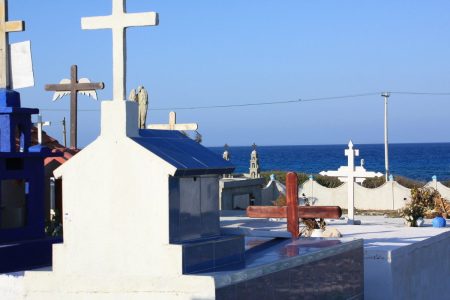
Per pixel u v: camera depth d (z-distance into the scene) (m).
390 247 13.62
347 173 18.98
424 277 14.48
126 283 9.36
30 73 12.12
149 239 9.58
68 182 10.02
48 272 9.84
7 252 11.46
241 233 10.84
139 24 10.04
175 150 10.11
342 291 11.43
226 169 10.33
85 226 9.92
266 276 10.00
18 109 11.95
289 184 12.54
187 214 9.92
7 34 12.17
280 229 16.31
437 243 15.16
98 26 10.13
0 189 11.90
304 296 10.62
